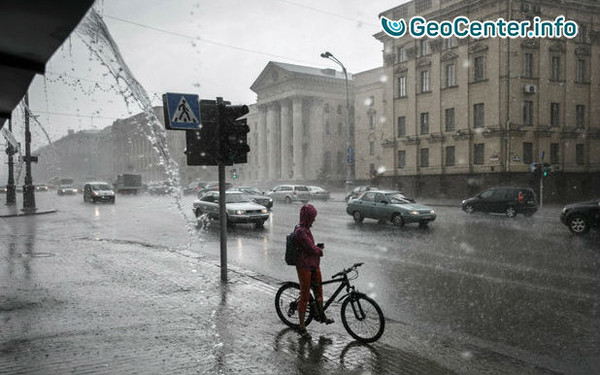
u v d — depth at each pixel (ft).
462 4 120.06
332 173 240.94
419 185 134.62
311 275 19.53
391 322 21.06
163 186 191.21
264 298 24.98
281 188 127.44
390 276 30.81
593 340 18.43
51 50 9.61
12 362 15.99
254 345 17.92
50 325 20.21
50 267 33.86
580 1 119.24
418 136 134.82
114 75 12.33
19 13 7.95
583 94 122.01
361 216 65.67
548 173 94.02
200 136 28.27
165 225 66.23
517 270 32.01
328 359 16.55
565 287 26.96
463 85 121.19
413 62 135.54
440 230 56.70
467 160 120.26
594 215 50.16
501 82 112.27
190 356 16.65
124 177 199.11
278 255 40.22
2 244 46.55
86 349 17.28
